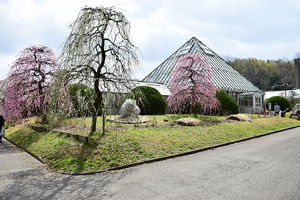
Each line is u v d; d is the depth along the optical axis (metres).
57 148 7.52
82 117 8.33
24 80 11.55
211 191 4.10
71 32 7.74
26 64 11.66
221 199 3.74
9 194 4.18
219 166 5.84
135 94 8.91
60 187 4.53
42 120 12.62
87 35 7.84
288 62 76.06
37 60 11.89
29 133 11.38
